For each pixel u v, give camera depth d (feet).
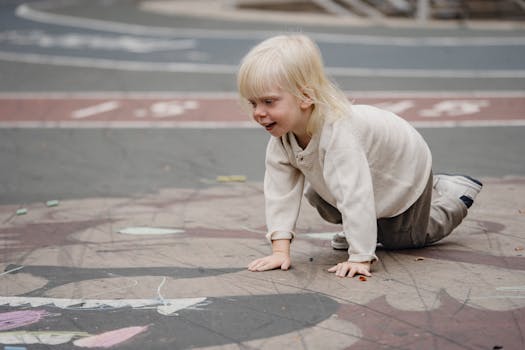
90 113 36.37
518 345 11.32
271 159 15.06
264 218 19.39
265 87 13.65
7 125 33.68
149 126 33.27
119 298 13.75
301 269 14.98
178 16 83.05
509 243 16.47
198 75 47.60
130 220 19.43
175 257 16.14
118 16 84.07
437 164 25.54
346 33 67.31
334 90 14.15
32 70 49.98
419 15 75.72
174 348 11.60
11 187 23.41
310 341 11.65
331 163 14.10
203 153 28.09
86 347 11.72
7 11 92.27
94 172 25.38
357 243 14.25
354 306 12.95
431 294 13.39
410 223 15.42
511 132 30.66
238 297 13.57
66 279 14.89
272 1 84.17
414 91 41.04
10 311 13.29
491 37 63.36
